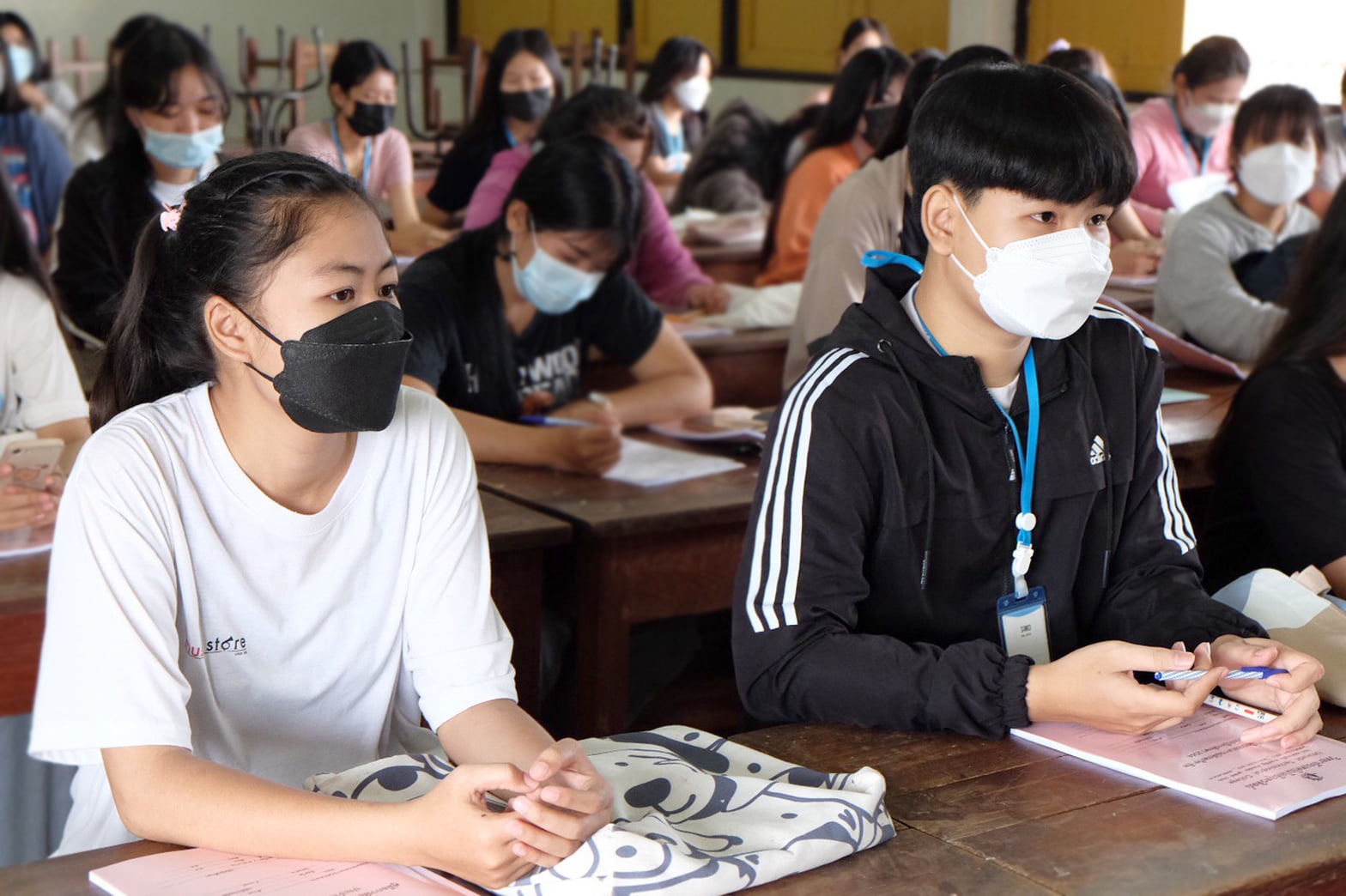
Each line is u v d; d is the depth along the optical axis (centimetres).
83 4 925
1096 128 134
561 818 105
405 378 244
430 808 106
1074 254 136
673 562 230
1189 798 120
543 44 498
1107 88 260
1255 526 204
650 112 602
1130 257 373
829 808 111
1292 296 199
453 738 132
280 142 506
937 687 133
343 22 1027
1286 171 322
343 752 139
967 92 138
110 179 330
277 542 130
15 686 169
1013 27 671
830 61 802
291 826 109
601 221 246
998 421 145
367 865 109
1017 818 117
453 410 254
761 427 272
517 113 498
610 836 104
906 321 143
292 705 135
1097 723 131
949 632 149
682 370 290
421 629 136
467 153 511
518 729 131
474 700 133
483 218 369
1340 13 545
